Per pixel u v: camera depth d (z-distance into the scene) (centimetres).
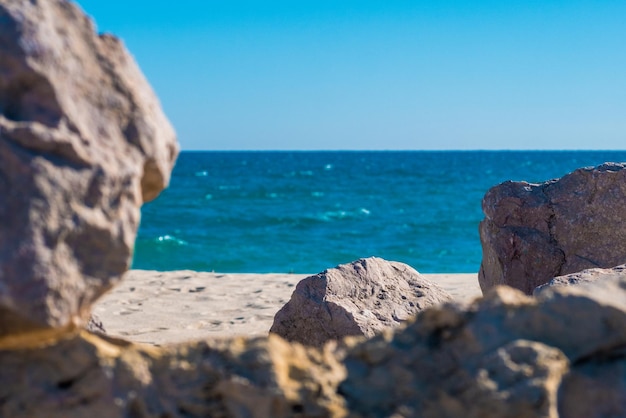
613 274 411
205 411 248
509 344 249
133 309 823
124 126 263
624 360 261
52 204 238
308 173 7081
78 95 257
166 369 253
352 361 263
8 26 250
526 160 11956
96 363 252
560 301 261
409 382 254
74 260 243
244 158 13825
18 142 241
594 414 251
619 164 640
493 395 238
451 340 259
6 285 229
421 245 2025
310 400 248
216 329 707
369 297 554
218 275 1119
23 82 250
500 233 652
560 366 244
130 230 255
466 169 8238
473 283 1027
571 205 637
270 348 254
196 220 2622
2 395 250
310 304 543
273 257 1788
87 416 247
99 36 276
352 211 3045
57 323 238
